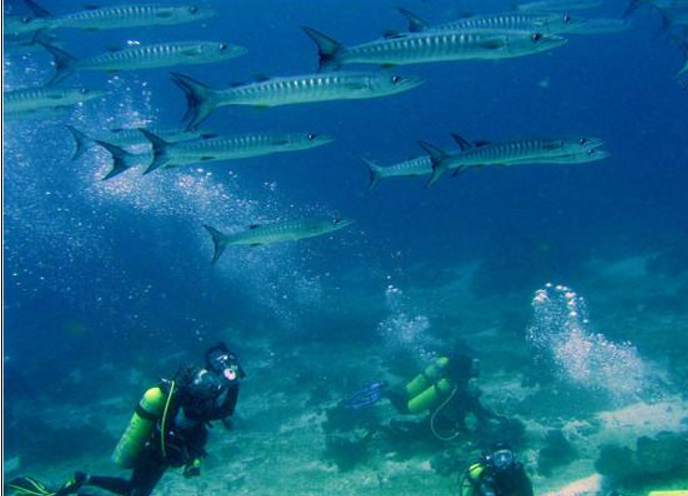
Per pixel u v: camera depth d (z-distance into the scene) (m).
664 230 23.02
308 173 100.38
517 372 11.27
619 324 13.23
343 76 6.49
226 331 18.17
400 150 105.69
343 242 34.03
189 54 8.23
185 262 31.44
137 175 28.02
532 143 6.29
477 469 5.17
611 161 53.41
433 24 7.26
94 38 78.06
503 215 34.94
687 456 6.60
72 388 15.28
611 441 7.82
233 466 9.11
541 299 15.68
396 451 8.48
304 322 17.94
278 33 118.88
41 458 10.98
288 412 11.17
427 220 38.75
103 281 31.48
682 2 9.18
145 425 4.61
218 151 7.25
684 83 8.82
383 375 12.47
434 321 16.08
